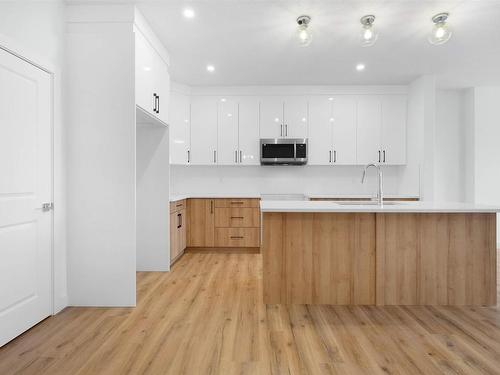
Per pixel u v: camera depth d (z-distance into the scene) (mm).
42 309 2344
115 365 1759
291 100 4824
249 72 4234
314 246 2658
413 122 4602
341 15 2795
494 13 2742
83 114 2633
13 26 2035
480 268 2633
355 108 4812
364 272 2656
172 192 5203
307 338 2068
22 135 2135
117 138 2633
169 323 2299
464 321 2328
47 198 2396
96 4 2617
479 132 4891
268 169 5203
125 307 2619
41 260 2332
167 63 3537
